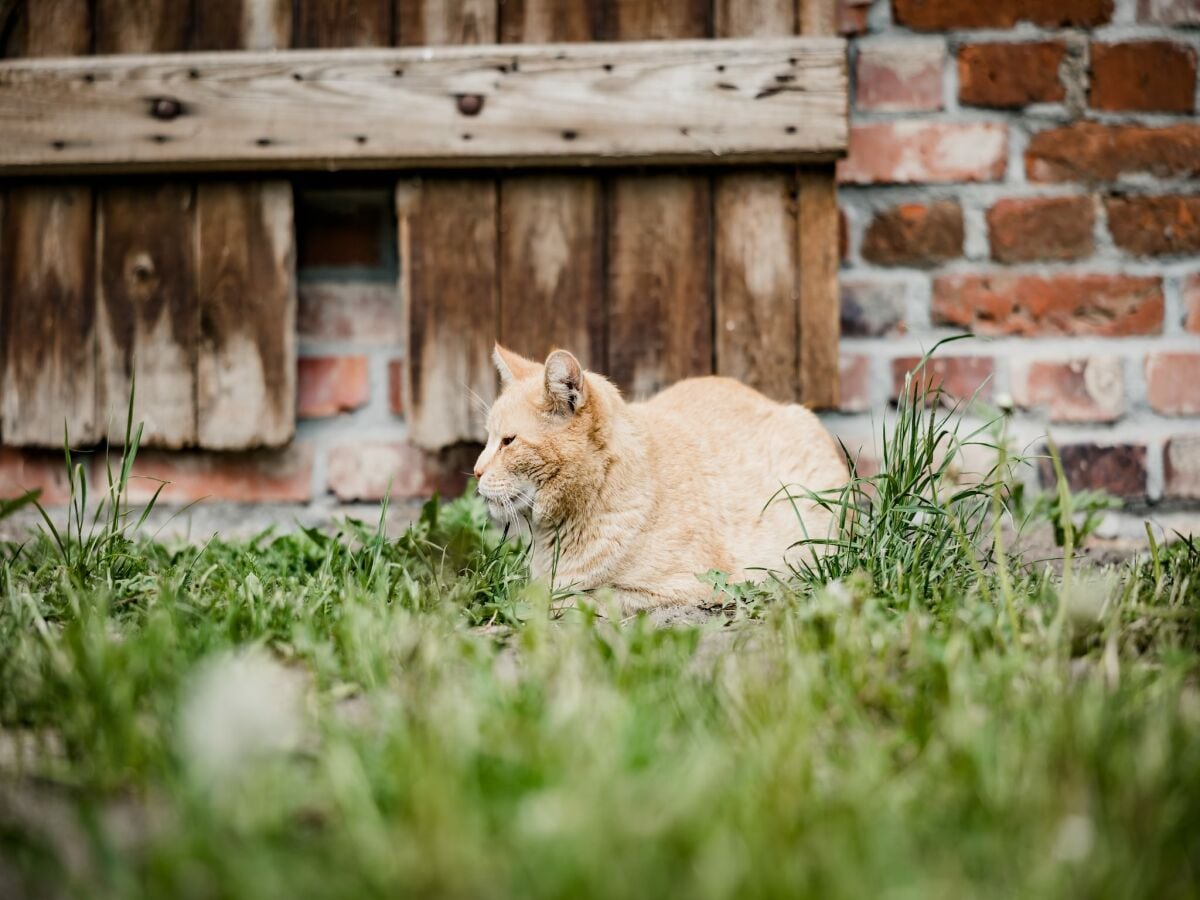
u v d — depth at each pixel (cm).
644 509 234
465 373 289
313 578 205
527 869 91
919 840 98
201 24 288
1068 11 293
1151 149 293
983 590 175
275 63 282
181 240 289
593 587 235
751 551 246
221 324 289
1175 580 188
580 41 287
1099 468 294
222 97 283
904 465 203
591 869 88
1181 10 292
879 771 110
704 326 286
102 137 283
